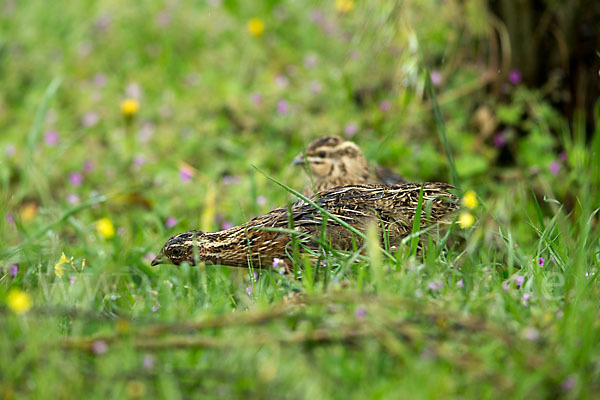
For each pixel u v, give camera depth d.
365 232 9.66
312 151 13.24
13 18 20.69
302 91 16.36
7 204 12.45
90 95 17.50
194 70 18.30
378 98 15.93
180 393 6.08
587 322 6.49
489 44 14.75
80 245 11.20
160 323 7.00
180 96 17.12
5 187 12.99
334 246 9.65
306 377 6.01
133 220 12.84
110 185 14.58
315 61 17.41
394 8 13.78
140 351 6.43
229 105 16.16
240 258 9.96
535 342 6.45
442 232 9.86
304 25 18.64
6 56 19.19
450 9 14.62
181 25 19.45
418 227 8.97
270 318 6.66
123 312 8.20
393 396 5.81
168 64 18.45
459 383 6.01
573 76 14.62
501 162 14.90
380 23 14.11
